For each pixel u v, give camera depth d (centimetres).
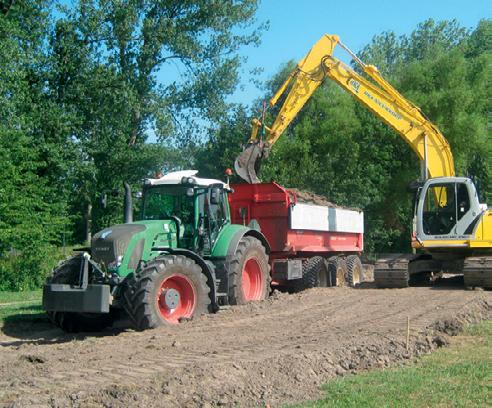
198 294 1169
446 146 1770
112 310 1195
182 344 893
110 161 2620
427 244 1612
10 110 2158
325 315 1160
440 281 1778
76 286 1076
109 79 2548
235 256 1323
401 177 3281
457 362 800
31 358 823
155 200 1331
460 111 3244
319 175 3025
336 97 3338
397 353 839
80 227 3550
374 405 613
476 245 1572
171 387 646
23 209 2083
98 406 598
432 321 1035
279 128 1722
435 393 654
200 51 2844
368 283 1820
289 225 1596
